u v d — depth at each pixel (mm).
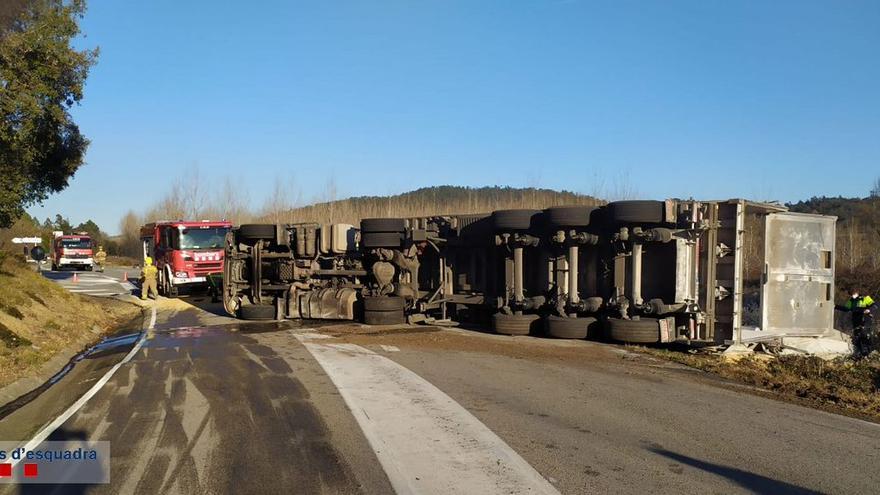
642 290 13781
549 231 14617
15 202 20906
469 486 5438
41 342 13273
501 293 15922
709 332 13102
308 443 6562
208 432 6965
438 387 9078
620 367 10844
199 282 27641
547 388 9109
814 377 11414
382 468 5855
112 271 57594
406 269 17344
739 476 5758
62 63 19594
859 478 5770
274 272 19344
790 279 13867
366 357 11539
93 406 8180
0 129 18078
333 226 18219
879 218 40125
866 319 15484
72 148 24031
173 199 64812
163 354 12195
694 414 7844
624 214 13141
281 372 10148
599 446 6539
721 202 13055
